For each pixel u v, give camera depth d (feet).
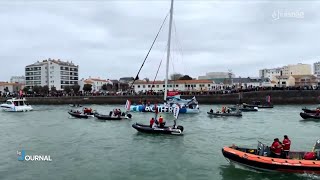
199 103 298.35
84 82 612.29
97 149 99.50
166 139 114.32
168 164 81.66
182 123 158.81
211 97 297.53
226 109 211.20
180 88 454.81
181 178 70.59
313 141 109.81
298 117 184.65
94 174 74.23
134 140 112.98
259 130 135.13
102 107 276.82
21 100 249.34
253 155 72.64
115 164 82.23
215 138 116.47
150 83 460.96
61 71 599.57
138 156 90.22
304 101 291.58
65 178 71.67
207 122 162.61
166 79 217.56
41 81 595.88
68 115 204.23
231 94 294.87
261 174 71.77
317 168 67.72
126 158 88.17
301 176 69.10
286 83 527.40
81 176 72.90
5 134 129.59
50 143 109.60
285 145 74.90
